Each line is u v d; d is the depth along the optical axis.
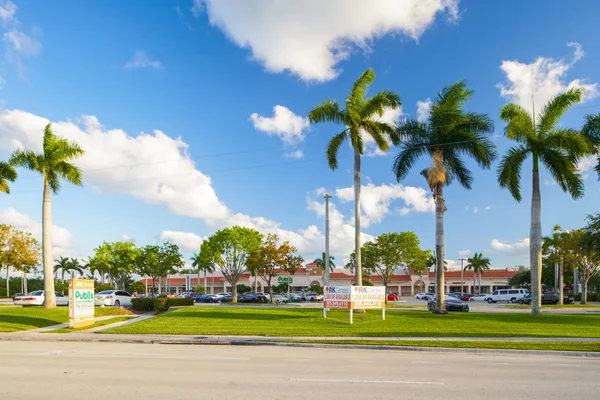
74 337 18.77
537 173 28.98
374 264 65.94
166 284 93.69
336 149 28.70
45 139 28.75
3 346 16.58
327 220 38.66
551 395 8.34
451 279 101.31
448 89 29.72
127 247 63.12
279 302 57.78
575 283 71.44
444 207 29.05
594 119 30.20
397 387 8.94
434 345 16.00
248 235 54.31
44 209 28.69
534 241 28.69
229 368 11.23
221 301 58.47
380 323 22.77
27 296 36.22
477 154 28.45
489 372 10.91
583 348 15.31
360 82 28.00
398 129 29.42
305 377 9.98
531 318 25.52
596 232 40.25
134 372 10.54
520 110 29.00
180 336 18.61
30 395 8.08
